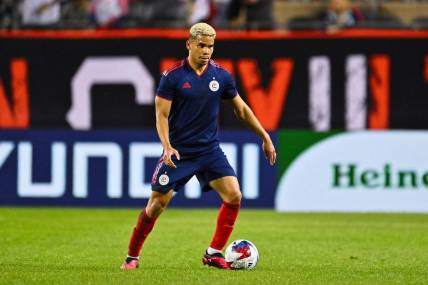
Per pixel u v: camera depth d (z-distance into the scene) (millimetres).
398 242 43719
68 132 59031
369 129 58594
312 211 58906
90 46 59031
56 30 60000
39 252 38344
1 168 59188
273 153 32812
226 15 63406
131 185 59000
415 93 58281
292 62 58500
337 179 58844
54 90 59219
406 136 58469
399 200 58750
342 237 45688
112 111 59125
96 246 40688
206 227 49062
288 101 58656
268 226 50594
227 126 58812
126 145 58969
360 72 58438
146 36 58844
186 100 31031
